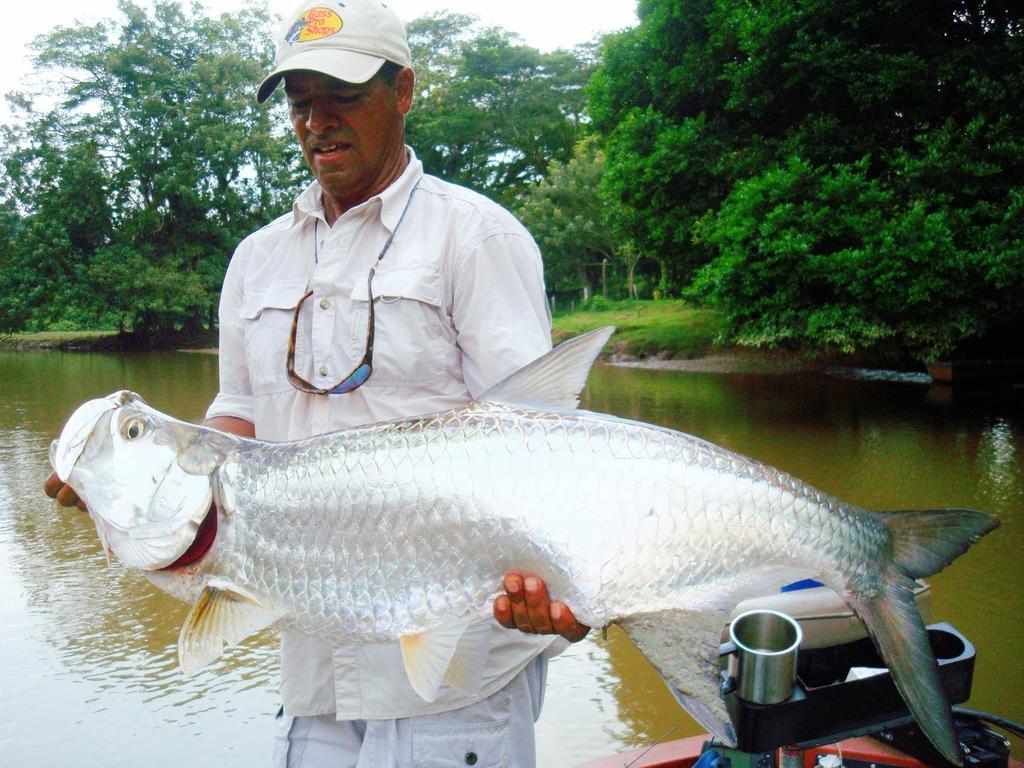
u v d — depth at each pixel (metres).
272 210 33.47
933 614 5.18
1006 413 11.56
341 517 2.05
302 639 2.38
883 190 11.88
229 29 34.12
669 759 3.20
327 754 2.38
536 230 34.72
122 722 4.16
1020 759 3.72
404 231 2.36
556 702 4.34
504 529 1.96
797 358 16.83
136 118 31.67
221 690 4.52
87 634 5.16
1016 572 5.81
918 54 12.34
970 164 11.12
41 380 18.33
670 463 1.95
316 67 2.23
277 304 2.45
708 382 15.23
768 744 2.33
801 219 11.59
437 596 2.02
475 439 2.00
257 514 2.11
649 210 15.27
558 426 1.98
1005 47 11.49
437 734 2.26
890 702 2.41
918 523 2.11
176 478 2.11
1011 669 4.50
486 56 40.91
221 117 32.75
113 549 2.12
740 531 1.96
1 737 4.00
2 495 8.29
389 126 2.39
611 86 15.80
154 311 30.91
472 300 2.31
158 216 31.05
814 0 12.02
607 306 31.38
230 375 2.70
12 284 30.12
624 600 1.94
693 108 14.99
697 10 14.34
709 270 12.83
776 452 9.32
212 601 2.17
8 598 5.71
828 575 2.02
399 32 2.38
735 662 2.40
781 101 13.31
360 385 2.32
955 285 11.09
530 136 39.06
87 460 2.11
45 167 30.67
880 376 15.34
